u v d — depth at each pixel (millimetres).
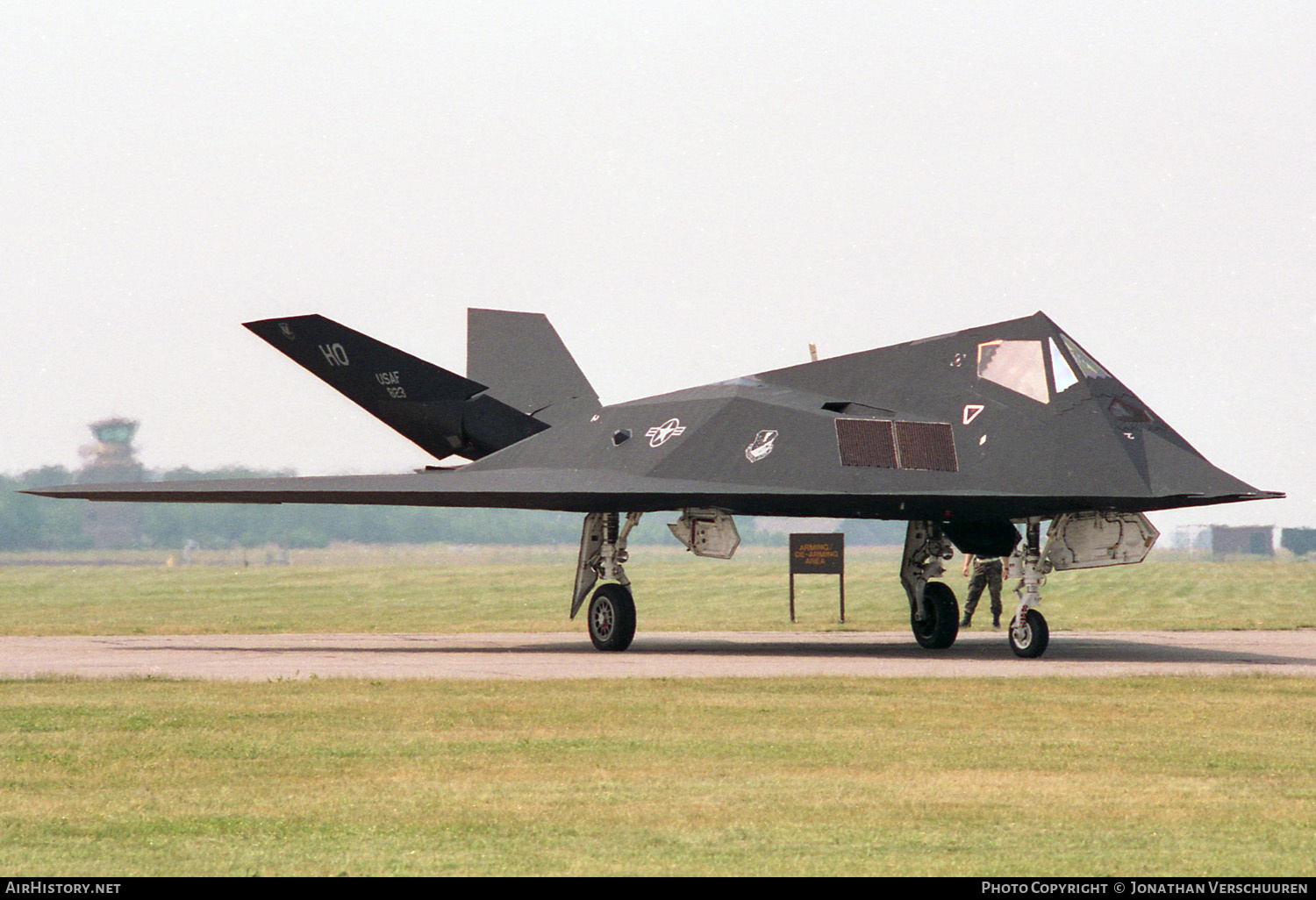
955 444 62656
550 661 61250
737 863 23750
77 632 86250
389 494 68812
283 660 61688
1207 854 24391
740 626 91625
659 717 40688
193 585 168500
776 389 70938
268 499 71375
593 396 88125
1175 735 37469
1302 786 30500
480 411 87250
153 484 73000
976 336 65625
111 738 36750
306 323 86812
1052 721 40000
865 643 75062
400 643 74750
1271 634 80562
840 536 97438
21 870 23438
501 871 23234
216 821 27047
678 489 66250
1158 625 89812
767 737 37062
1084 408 60906
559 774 31875
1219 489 57844
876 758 33938
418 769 32406
